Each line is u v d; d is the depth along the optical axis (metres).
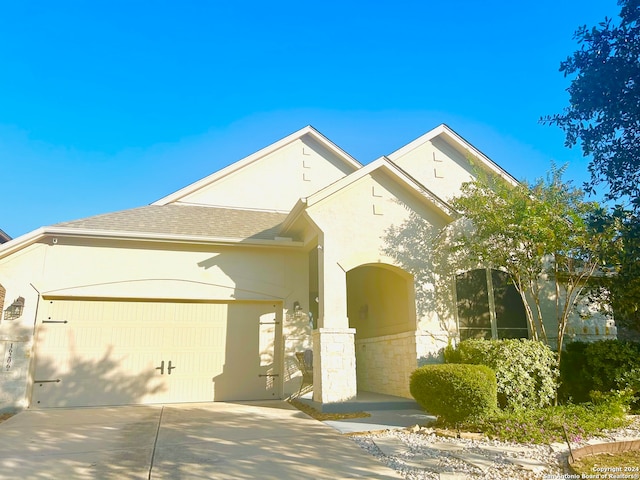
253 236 13.69
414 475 6.07
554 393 10.12
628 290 10.62
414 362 11.36
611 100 5.47
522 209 10.78
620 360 10.73
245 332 13.14
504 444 7.52
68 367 11.59
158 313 12.55
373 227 11.88
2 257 11.41
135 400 11.90
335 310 11.06
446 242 12.45
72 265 11.98
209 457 6.81
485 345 10.25
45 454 6.99
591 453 7.02
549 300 13.53
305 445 7.51
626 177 5.57
